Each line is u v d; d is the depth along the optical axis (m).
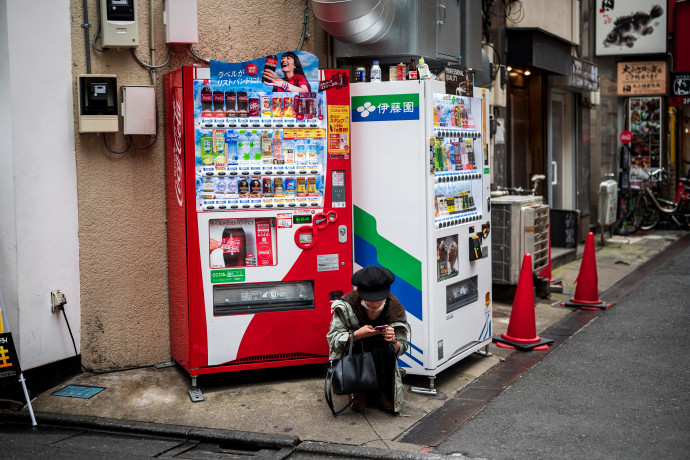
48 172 5.45
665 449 4.59
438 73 6.46
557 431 4.93
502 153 10.16
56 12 5.42
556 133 13.32
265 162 5.64
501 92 10.04
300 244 5.74
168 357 6.23
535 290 9.05
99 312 5.85
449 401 5.56
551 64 11.11
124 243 5.92
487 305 6.59
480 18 8.42
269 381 5.91
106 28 5.58
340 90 5.73
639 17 15.20
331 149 5.75
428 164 5.55
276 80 5.59
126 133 5.70
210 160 5.48
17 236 5.28
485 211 6.52
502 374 6.21
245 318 5.64
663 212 15.55
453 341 6.00
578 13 13.52
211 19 6.21
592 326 7.77
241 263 5.66
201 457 4.58
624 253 12.57
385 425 5.05
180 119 5.47
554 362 6.53
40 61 5.34
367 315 5.16
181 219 5.62
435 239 5.62
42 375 5.52
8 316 5.34
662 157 16.89
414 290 5.67
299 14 6.75
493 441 4.77
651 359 6.53
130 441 4.86
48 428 5.09
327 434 4.89
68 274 5.64
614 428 4.96
